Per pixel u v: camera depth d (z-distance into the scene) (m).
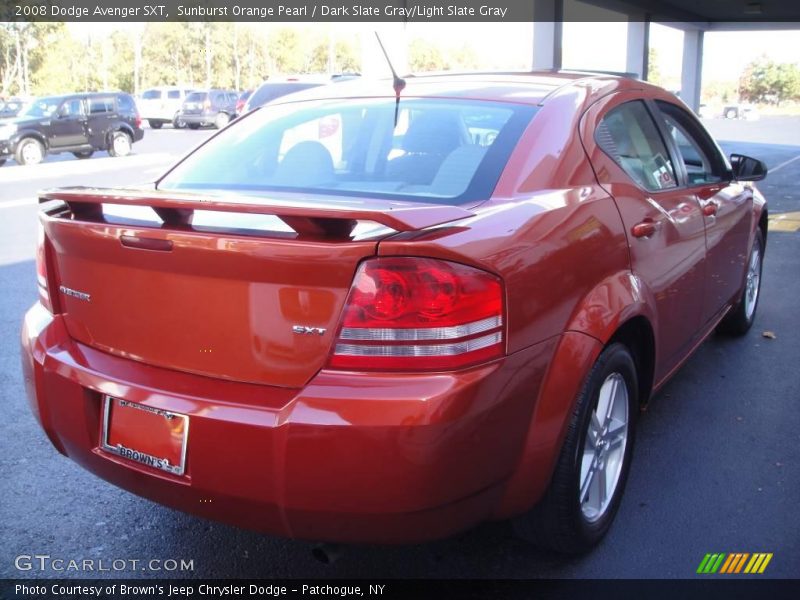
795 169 17.34
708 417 4.02
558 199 2.64
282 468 2.07
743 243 4.58
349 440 2.02
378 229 2.16
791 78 102.56
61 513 3.15
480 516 2.29
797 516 3.09
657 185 3.39
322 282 2.07
